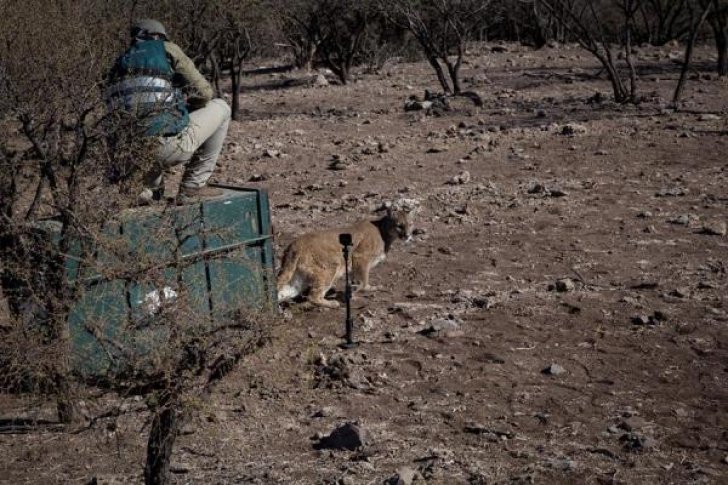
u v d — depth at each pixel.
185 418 5.51
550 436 6.63
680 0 34.09
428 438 6.66
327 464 6.30
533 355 8.05
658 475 6.01
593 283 9.74
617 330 8.51
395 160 16.08
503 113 20.12
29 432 6.85
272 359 7.93
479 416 6.98
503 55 32.25
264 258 8.23
